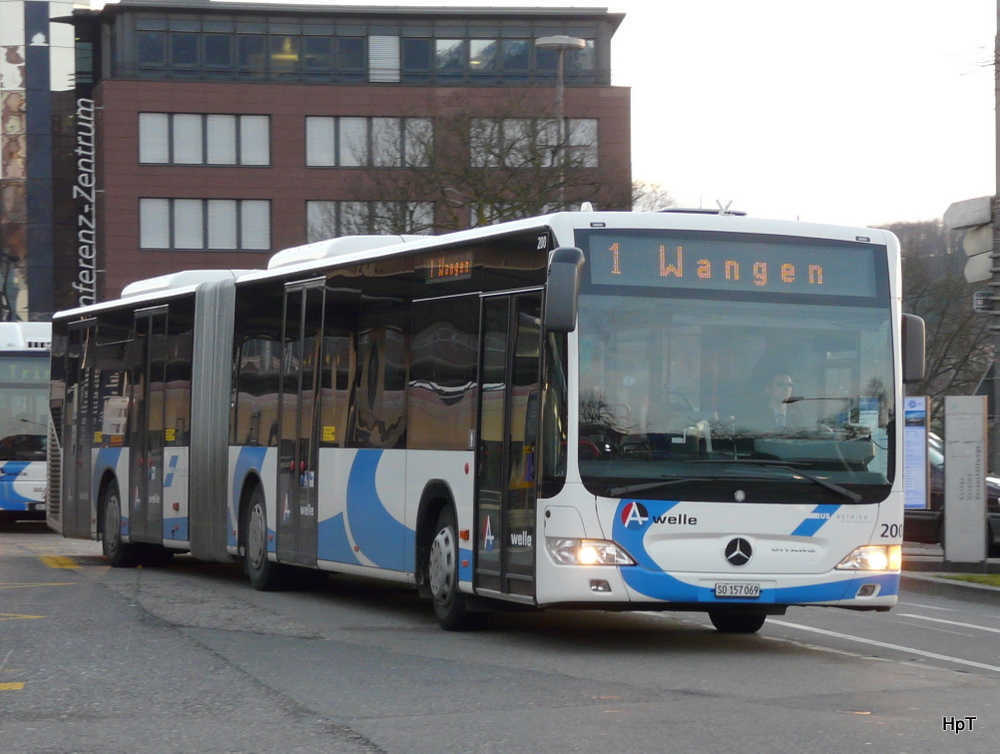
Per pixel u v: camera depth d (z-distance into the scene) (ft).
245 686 33.81
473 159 136.67
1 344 104.73
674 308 40.42
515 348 41.96
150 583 62.03
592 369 39.65
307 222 229.25
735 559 39.75
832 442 40.83
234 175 228.43
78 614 48.96
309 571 59.52
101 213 233.76
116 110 226.58
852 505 40.75
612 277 40.22
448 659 38.63
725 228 41.19
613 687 33.91
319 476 54.19
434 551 46.06
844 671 37.11
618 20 229.45
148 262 226.99
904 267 155.02
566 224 40.40
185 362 66.74
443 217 150.30
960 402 67.15
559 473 39.37
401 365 48.88
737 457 40.06
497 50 230.27
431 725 28.96
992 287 66.03
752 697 32.60
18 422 104.63
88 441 77.15
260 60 230.07
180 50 229.45
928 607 57.36
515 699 32.09
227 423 62.69
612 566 39.06
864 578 40.65
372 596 57.36
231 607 51.93
